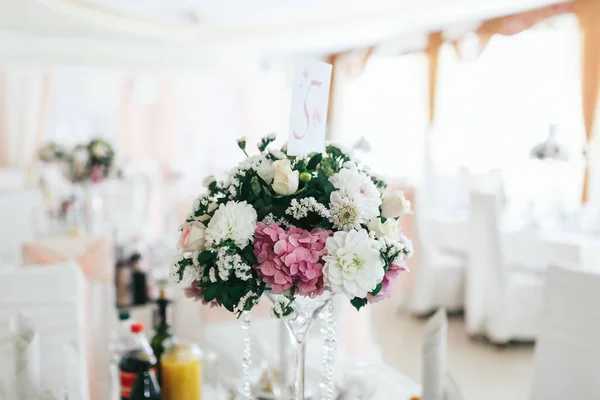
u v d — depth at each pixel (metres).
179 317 1.79
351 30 5.95
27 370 1.09
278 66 7.68
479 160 5.54
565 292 1.50
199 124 7.68
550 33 4.84
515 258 3.88
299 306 1.02
